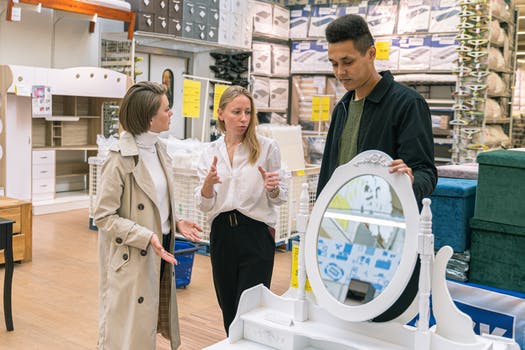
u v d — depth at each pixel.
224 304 2.61
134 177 2.28
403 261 1.50
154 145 2.43
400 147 1.91
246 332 1.74
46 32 7.50
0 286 4.27
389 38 8.20
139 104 2.27
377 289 1.53
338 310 1.59
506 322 2.58
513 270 2.59
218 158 2.58
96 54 8.13
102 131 7.99
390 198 1.57
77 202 7.44
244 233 2.52
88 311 3.86
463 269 2.72
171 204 2.44
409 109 1.91
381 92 1.97
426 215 1.46
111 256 2.30
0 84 6.50
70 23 7.77
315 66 9.20
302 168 6.02
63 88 6.89
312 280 1.67
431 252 1.46
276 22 9.33
